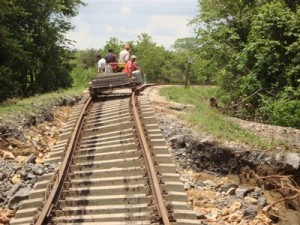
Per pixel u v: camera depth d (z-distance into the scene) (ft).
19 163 39.91
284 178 37.45
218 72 91.50
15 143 44.14
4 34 82.89
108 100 57.36
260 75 70.95
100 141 40.19
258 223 32.24
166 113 51.72
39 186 32.45
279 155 40.24
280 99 64.49
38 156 43.98
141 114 46.37
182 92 75.36
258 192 37.04
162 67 216.54
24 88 99.19
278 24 68.08
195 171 41.70
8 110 50.65
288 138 47.47
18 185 34.47
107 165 34.35
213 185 38.45
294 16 68.59
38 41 102.17
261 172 39.86
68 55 114.11
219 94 87.61
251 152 41.37
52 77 106.73
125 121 44.80
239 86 79.56
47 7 100.89
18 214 28.94
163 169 32.83
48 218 26.81
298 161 38.91
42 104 57.82
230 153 41.73
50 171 35.83
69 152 36.06
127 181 31.30
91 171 33.09
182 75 214.28
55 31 102.73
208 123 47.83
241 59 75.66
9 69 82.38
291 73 65.31
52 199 28.48
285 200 37.01
